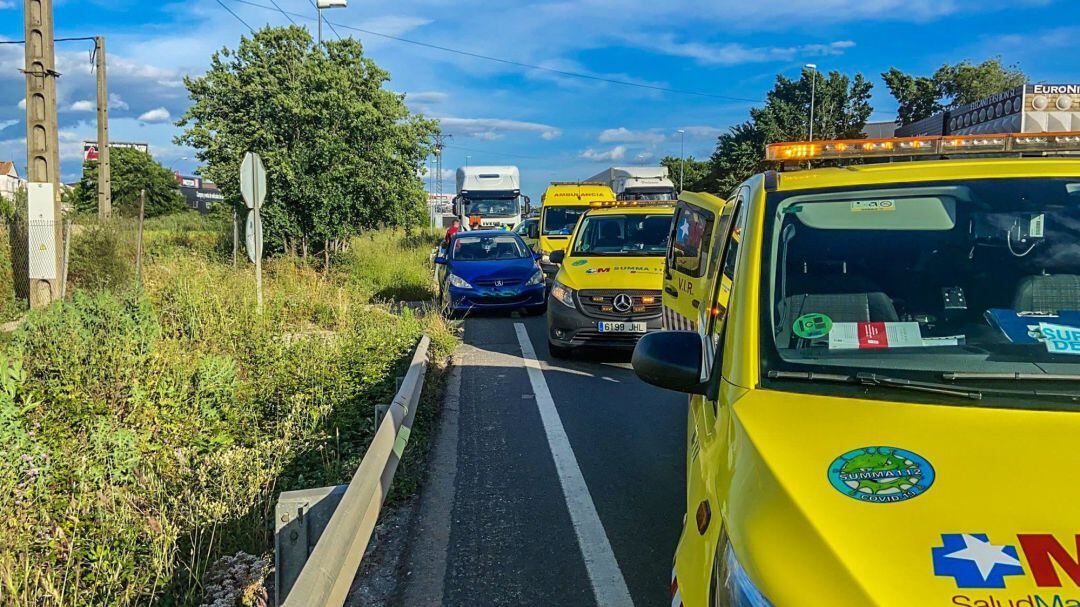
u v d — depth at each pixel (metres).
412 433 6.44
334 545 3.00
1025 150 3.52
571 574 4.15
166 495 4.81
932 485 1.93
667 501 5.12
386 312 12.35
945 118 10.92
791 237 2.98
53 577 3.77
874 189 3.06
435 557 4.38
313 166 18.36
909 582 1.68
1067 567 1.68
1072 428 2.12
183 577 3.95
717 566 2.01
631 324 9.46
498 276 14.06
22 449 5.13
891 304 2.75
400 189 19.50
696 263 6.27
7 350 7.52
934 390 2.34
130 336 7.71
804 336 2.67
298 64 18.56
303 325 11.16
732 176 48.09
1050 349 2.53
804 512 1.90
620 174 30.67
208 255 18.48
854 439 2.14
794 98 50.09
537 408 7.56
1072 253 2.81
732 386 2.55
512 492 5.34
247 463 5.23
